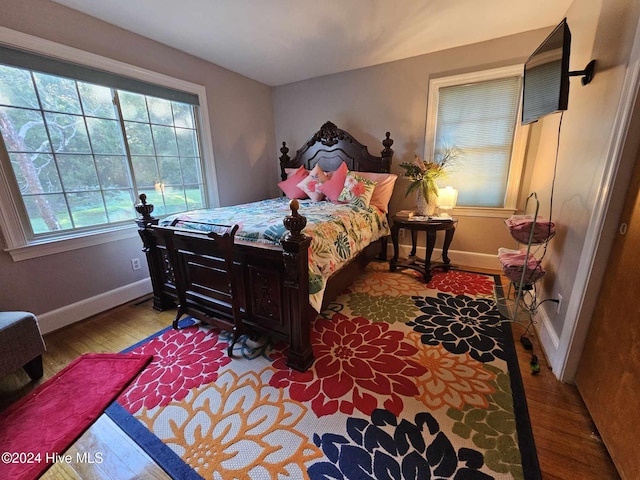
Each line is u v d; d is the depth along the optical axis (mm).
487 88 2883
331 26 2426
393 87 3275
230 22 2330
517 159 2898
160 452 1219
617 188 1233
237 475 1120
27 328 1600
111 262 2504
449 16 2320
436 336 2010
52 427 1350
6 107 1876
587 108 1637
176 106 2951
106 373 1693
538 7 2205
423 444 1227
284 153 4043
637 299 1071
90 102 2289
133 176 2645
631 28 1201
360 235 2527
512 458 1157
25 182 2000
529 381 1565
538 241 1862
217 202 3445
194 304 2164
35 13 1902
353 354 1832
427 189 2904
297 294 1575
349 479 1096
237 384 1588
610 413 1169
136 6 2078
